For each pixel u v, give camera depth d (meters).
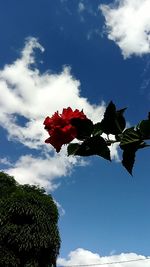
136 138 1.72
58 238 24.44
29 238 23.39
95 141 1.72
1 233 23.31
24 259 23.52
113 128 1.74
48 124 1.76
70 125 1.74
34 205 24.45
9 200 24.20
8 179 27.30
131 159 1.73
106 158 1.73
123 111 1.74
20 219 23.92
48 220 24.38
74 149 1.75
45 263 24.11
